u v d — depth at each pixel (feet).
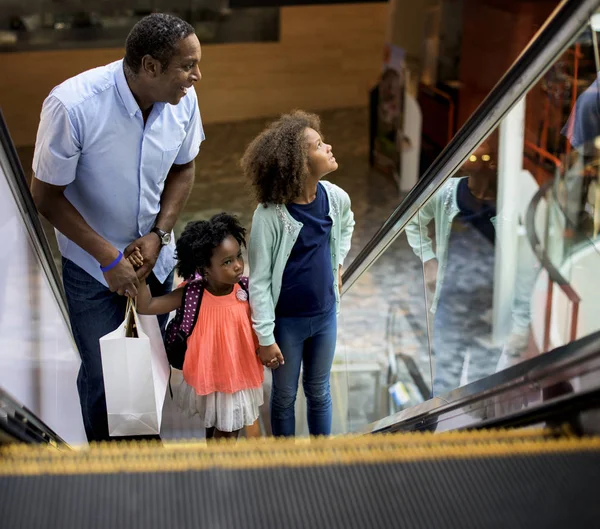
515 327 12.45
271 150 9.68
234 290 10.52
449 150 10.37
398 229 12.11
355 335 16.12
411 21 33.27
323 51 40.68
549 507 5.53
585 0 7.56
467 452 6.21
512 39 28.35
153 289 11.75
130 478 5.64
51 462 6.01
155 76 9.45
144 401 9.86
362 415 15.66
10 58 36.24
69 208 10.10
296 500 5.54
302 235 10.27
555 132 12.03
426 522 5.40
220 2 37.93
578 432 6.51
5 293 8.61
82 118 9.64
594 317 10.91
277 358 10.56
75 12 35.45
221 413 10.60
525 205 12.66
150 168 10.37
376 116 35.09
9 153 9.05
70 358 11.82
